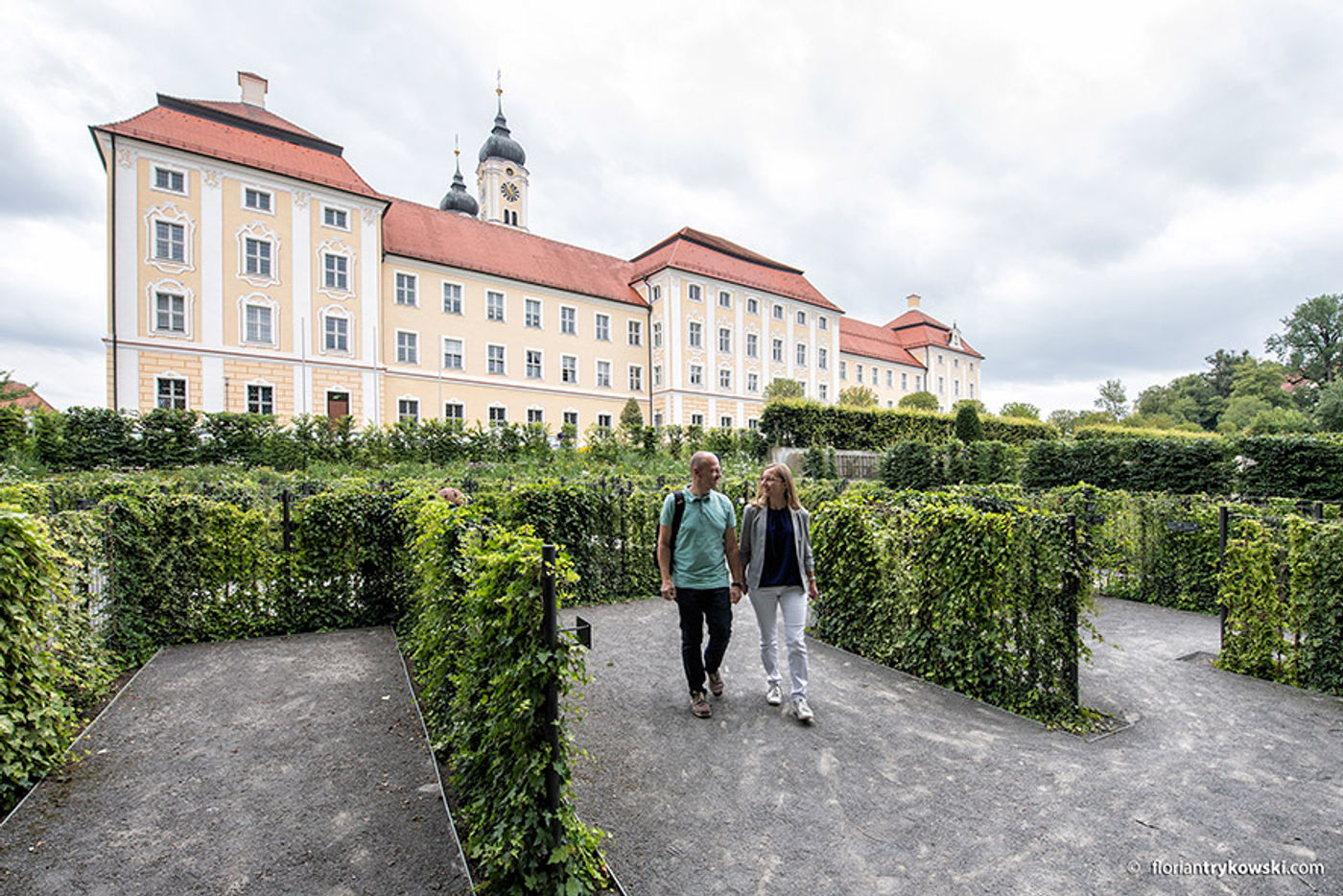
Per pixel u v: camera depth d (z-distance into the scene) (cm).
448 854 261
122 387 2472
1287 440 1198
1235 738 371
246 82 3284
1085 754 349
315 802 300
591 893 234
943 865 252
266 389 2783
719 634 406
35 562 330
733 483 862
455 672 313
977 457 1953
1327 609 444
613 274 4553
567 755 243
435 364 3391
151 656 514
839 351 5931
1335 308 6059
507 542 275
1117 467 1444
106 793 305
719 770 330
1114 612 695
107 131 2461
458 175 6462
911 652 486
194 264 2623
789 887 239
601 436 2269
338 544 602
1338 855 257
